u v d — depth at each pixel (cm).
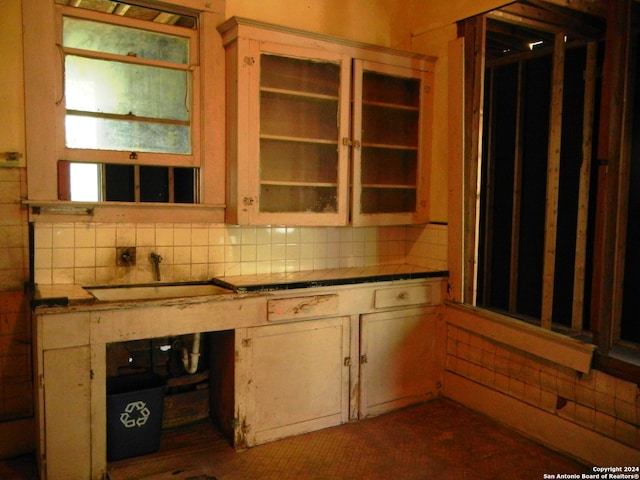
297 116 278
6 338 239
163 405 259
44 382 209
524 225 379
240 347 252
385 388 303
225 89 270
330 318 279
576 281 334
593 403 244
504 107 387
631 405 228
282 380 266
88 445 221
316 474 236
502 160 391
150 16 256
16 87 229
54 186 238
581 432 249
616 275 302
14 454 242
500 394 291
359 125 293
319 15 306
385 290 296
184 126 267
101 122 247
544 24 314
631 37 300
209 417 290
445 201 321
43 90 232
